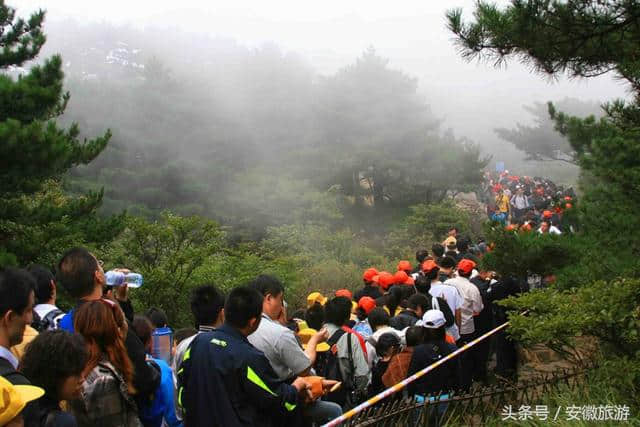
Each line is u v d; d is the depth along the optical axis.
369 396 7.11
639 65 7.54
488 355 10.32
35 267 5.32
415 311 8.25
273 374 4.16
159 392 4.42
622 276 7.82
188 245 12.18
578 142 10.45
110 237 10.72
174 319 11.81
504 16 7.16
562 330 6.83
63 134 9.84
